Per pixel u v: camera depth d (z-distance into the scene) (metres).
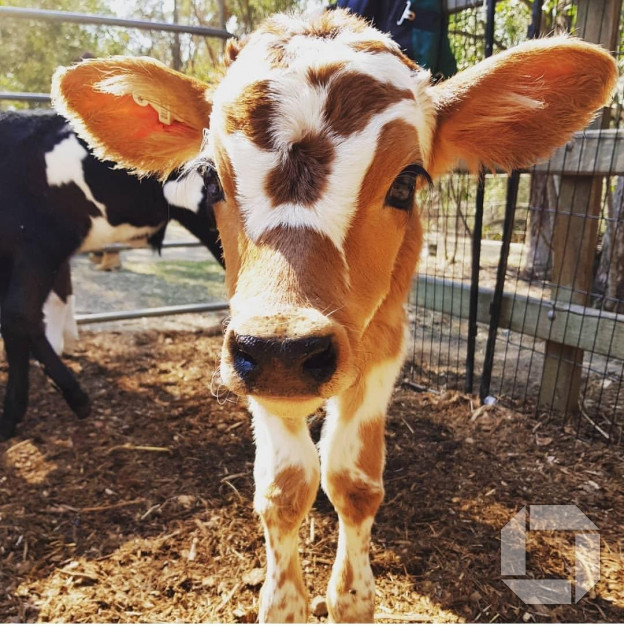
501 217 2.69
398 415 1.00
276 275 0.38
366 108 0.42
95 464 0.86
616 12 0.84
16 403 0.93
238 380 0.36
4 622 0.58
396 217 0.45
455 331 1.50
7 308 0.91
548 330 0.96
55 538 0.70
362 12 0.87
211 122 0.47
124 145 0.60
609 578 0.64
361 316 0.45
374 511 0.57
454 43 1.11
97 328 1.46
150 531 0.72
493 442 0.91
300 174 0.40
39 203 0.93
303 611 0.56
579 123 0.52
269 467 0.56
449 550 0.68
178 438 0.93
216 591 0.63
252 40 0.49
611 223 1.65
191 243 1.34
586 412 1.02
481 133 0.55
